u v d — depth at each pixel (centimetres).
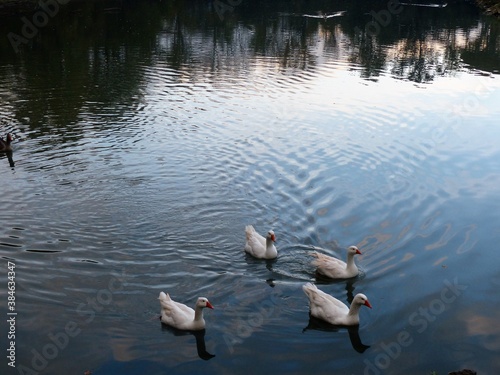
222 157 2505
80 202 2056
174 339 1386
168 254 1750
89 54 4478
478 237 1880
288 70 4188
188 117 3044
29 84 3600
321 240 1855
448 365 1305
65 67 4059
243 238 1858
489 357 1331
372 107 3297
